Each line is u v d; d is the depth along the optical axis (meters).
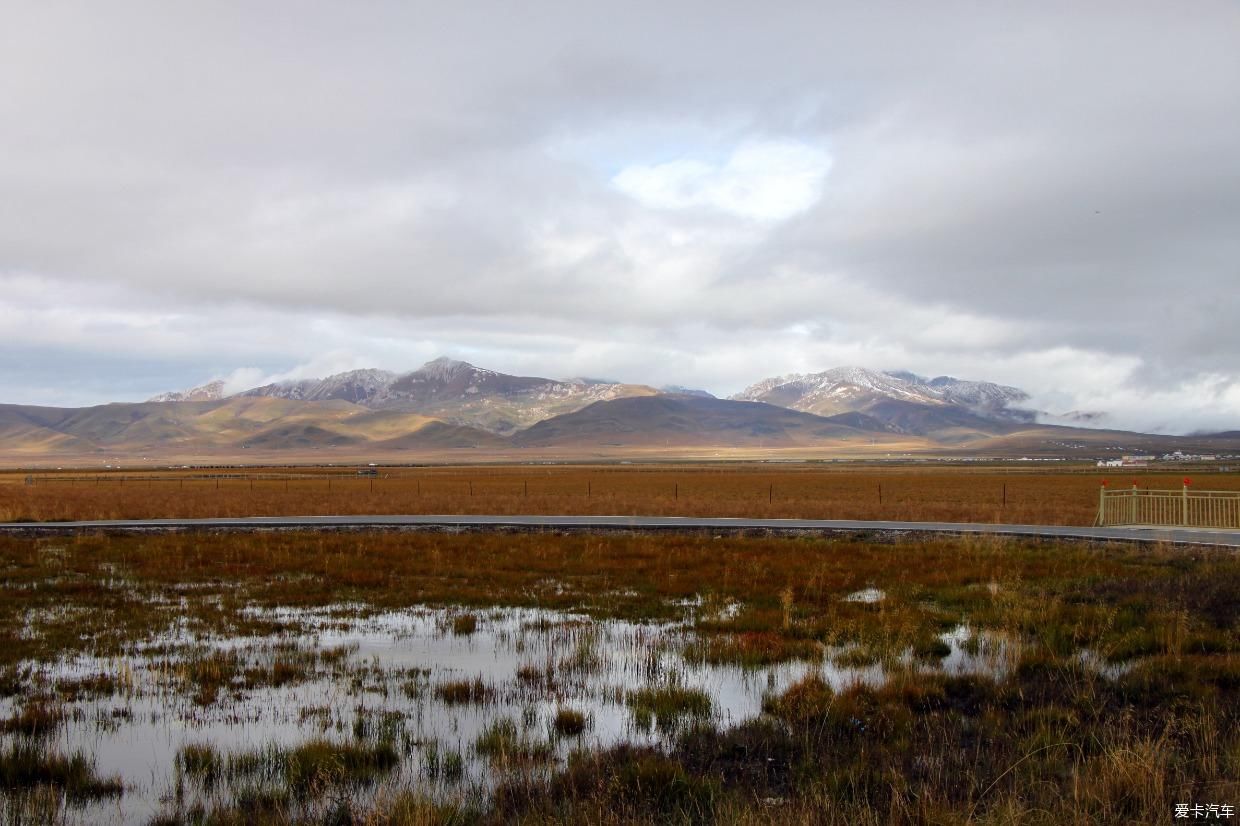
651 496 72.56
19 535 35.03
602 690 12.10
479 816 7.70
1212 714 9.42
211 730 10.48
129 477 136.00
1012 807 6.77
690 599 19.97
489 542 31.39
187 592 20.94
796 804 7.54
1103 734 9.11
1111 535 30.50
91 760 9.42
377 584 22.05
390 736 10.10
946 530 33.84
